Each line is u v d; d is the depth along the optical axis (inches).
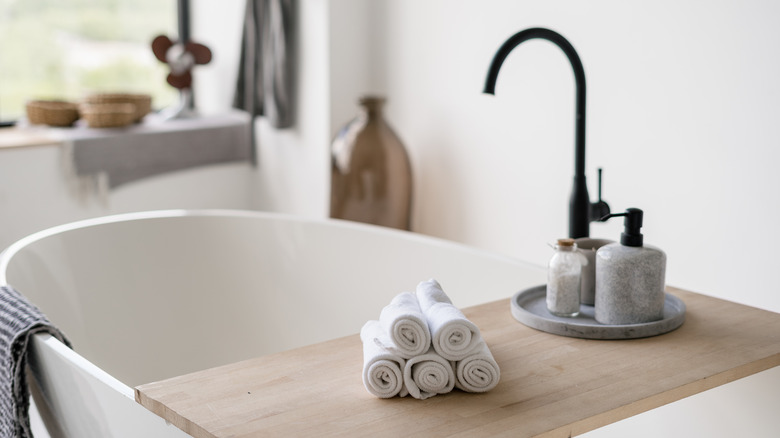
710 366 44.6
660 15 96.0
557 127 110.0
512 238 119.6
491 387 41.2
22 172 126.7
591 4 103.6
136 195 140.7
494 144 120.4
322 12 136.9
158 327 96.7
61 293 87.7
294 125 146.9
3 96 147.3
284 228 101.3
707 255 94.2
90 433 57.0
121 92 160.9
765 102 86.6
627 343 48.3
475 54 121.4
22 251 84.0
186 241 100.1
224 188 153.9
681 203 96.3
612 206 104.5
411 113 135.3
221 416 38.6
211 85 165.5
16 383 60.1
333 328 97.7
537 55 111.5
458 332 41.3
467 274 86.8
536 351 47.0
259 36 146.2
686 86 94.2
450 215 130.5
